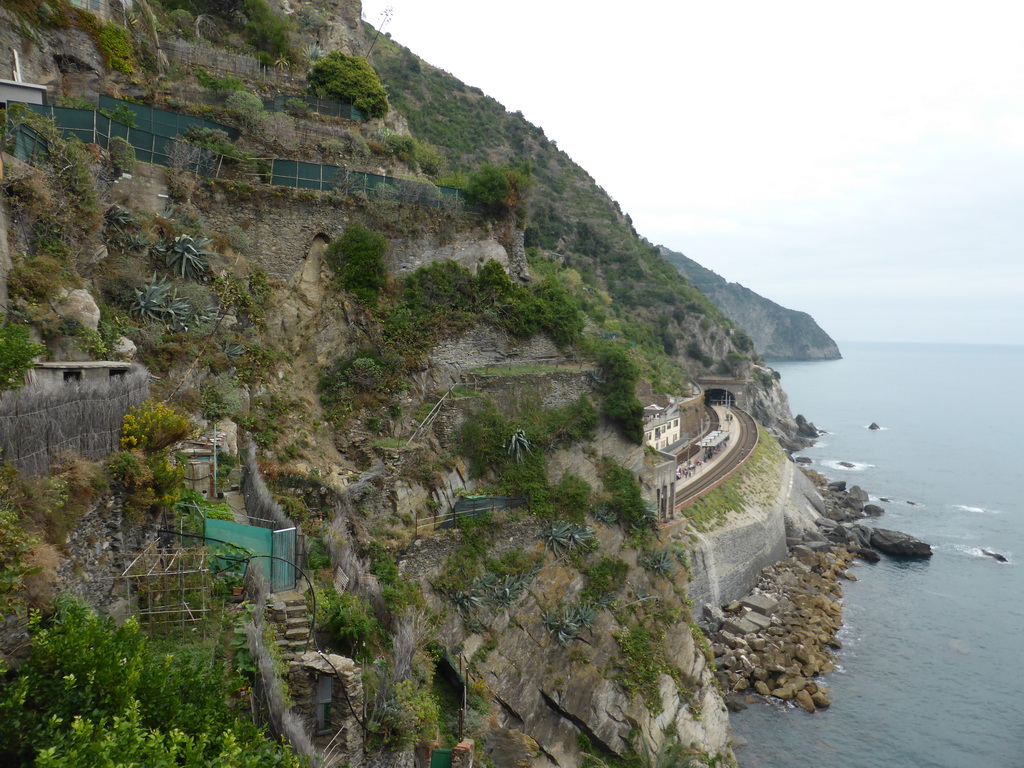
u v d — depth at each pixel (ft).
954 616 197.47
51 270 69.46
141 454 50.19
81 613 37.52
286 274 113.09
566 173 470.39
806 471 352.49
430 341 120.16
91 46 106.73
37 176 72.02
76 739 28.45
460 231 135.74
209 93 117.39
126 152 92.89
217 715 37.11
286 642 53.52
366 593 72.23
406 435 113.29
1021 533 275.80
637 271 436.35
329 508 88.53
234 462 81.20
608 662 119.85
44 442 42.34
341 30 176.96
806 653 167.22
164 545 53.42
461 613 106.73
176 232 95.61
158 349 85.66
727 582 194.49
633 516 131.95
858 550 246.06
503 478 119.65
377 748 55.72
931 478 370.94
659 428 240.73
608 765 112.06
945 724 147.64
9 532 36.81
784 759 135.95
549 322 136.05
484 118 436.35
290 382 105.81
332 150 128.06
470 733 82.99
